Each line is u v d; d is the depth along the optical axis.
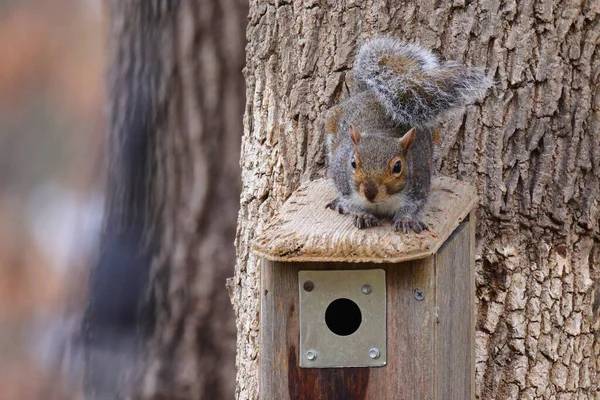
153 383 13.91
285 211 8.32
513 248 9.44
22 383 19.28
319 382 7.59
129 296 14.45
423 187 8.30
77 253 19.97
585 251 9.55
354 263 7.47
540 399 9.40
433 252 7.28
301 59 9.85
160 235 14.30
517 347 9.39
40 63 24.39
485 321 9.44
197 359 13.91
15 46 24.22
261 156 10.09
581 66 9.52
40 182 24.17
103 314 14.52
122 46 14.93
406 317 7.48
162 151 14.38
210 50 14.22
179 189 14.27
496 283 9.45
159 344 14.08
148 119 14.56
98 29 24.52
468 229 8.49
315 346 7.56
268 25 10.06
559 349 9.45
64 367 18.14
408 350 7.49
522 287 9.42
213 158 14.16
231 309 13.93
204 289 14.01
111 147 15.09
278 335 7.59
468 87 8.98
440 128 9.55
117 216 14.74
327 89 9.77
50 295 22.39
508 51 9.50
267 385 7.63
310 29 9.80
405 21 9.62
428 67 9.17
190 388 13.80
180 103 14.29
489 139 9.49
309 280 7.52
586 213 9.50
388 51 9.34
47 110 24.36
